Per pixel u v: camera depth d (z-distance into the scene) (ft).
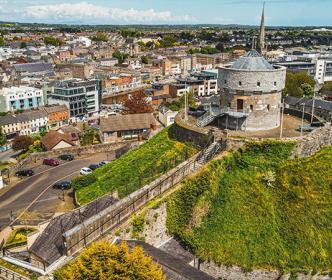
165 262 129.49
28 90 615.98
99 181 238.48
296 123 237.66
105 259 106.93
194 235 161.38
